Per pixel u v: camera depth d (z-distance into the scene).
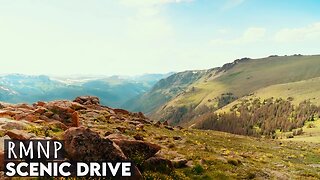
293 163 44.19
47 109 37.84
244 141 72.81
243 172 30.14
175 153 32.59
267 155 48.44
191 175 26.44
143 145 25.39
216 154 38.06
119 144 24.70
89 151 20.34
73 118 37.97
